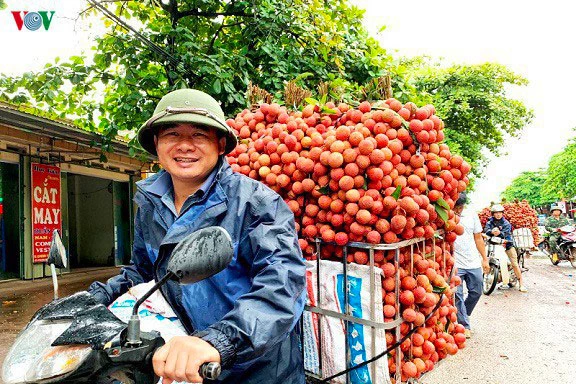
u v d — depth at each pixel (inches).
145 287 73.6
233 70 259.9
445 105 599.8
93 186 670.5
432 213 97.6
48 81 251.9
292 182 103.1
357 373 88.4
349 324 89.9
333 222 92.8
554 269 559.8
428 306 93.7
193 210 72.2
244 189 72.6
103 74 264.1
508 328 265.3
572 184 1551.4
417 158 95.0
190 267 50.0
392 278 90.4
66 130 405.1
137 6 308.3
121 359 48.9
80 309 60.1
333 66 291.4
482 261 270.2
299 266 67.9
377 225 88.6
